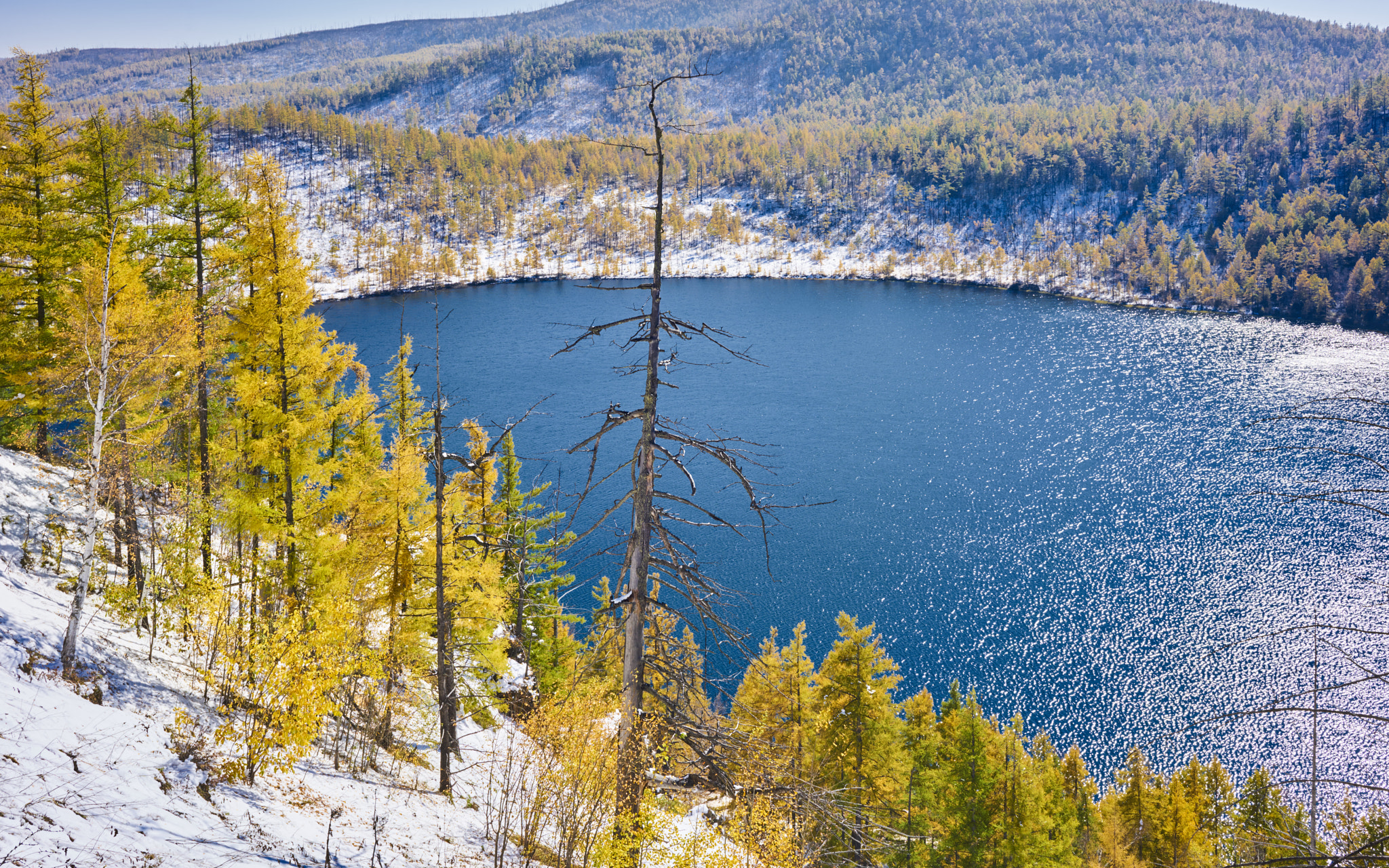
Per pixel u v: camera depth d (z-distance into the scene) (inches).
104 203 964.0
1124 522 3757.4
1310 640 2770.7
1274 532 3622.0
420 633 834.2
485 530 1136.2
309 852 434.9
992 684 2635.3
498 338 6761.8
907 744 1391.5
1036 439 4808.1
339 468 834.8
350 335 6624.0
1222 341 6988.2
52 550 810.8
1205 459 4419.3
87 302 711.7
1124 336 7288.4
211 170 879.1
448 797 708.0
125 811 368.8
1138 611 3038.9
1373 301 7628.0
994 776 1214.3
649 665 446.3
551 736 565.6
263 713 546.3
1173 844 1550.2
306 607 739.4
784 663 1067.3
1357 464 4165.8
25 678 474.9
